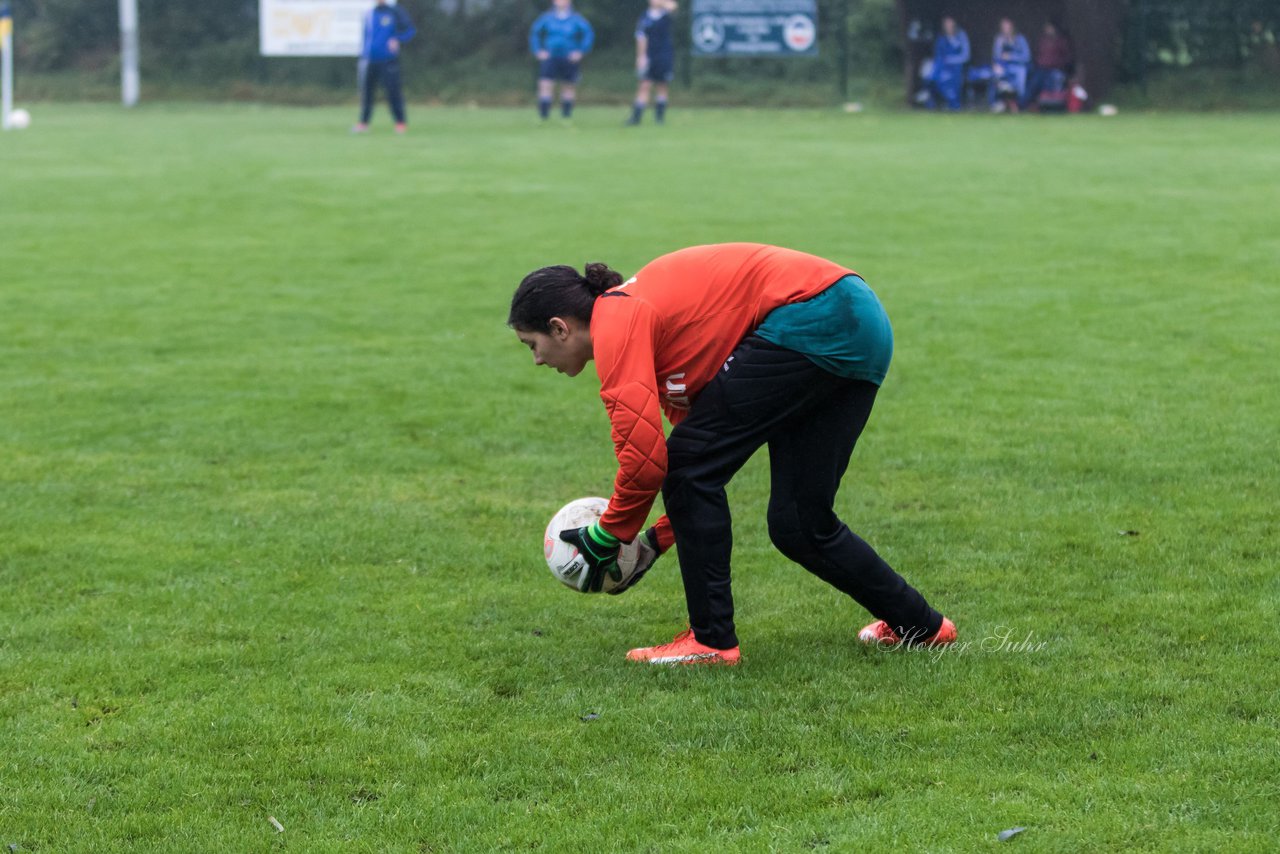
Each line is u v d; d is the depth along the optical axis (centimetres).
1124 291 2497
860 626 1099
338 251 3036
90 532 1361
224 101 9550
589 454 1623
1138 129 6209
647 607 1163
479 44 9788
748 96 8506
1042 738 882
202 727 935
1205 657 1008
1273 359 1984
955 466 1537
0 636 1100
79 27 10406
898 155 5019
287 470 1565
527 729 925
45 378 1978
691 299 947
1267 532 1294
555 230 3269
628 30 9581
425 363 2066
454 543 1325
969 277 2655
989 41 7794
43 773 873
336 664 1045
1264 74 7788
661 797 821
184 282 2697
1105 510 1374
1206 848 739
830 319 936
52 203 3819
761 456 1606
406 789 846
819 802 812
